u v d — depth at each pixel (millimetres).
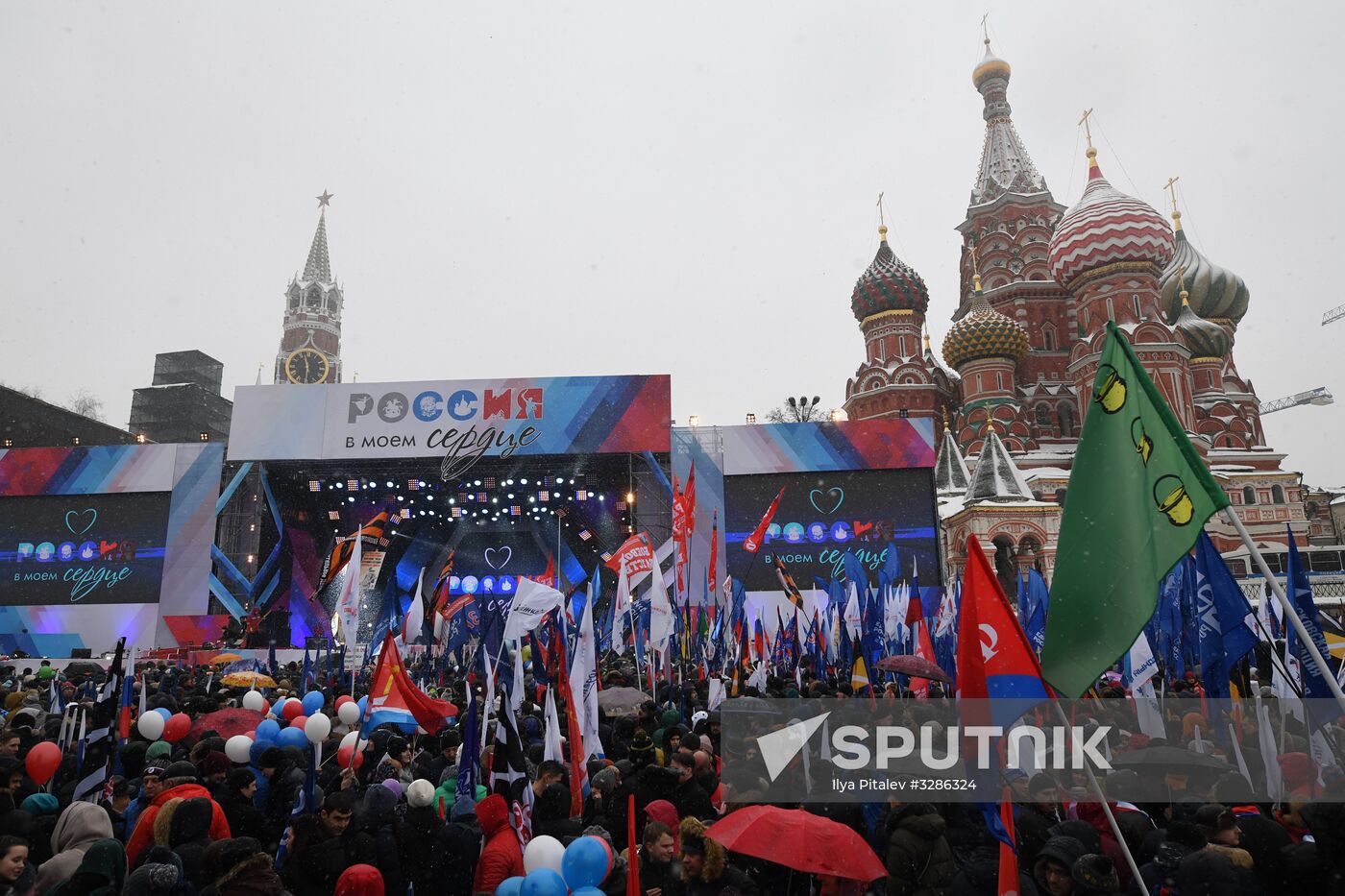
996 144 78750
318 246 146875
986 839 6914
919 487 41406
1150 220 63719
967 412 66562
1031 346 70688
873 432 41750
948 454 61969
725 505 41781
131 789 7582
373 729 9016
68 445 60188
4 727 8867
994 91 80188
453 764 8836
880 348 70625
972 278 76188
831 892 5992
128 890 5316
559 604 9992
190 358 98938
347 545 17141
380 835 6711
